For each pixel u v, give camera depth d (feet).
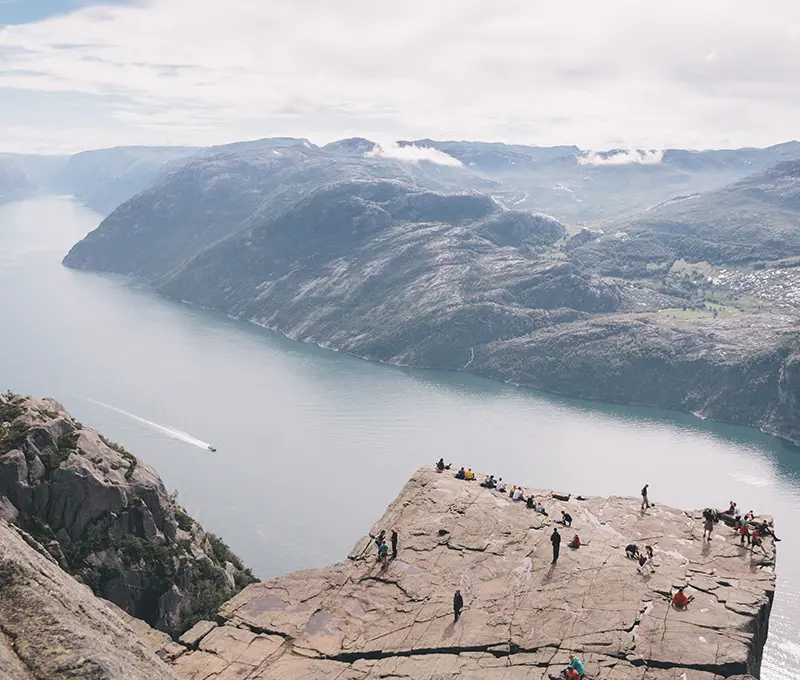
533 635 144.56
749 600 152.15
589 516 196.85
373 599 163.22
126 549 230.89
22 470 221.66
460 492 210.79
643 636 141.18
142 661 84.28
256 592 169.07
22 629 76.95
